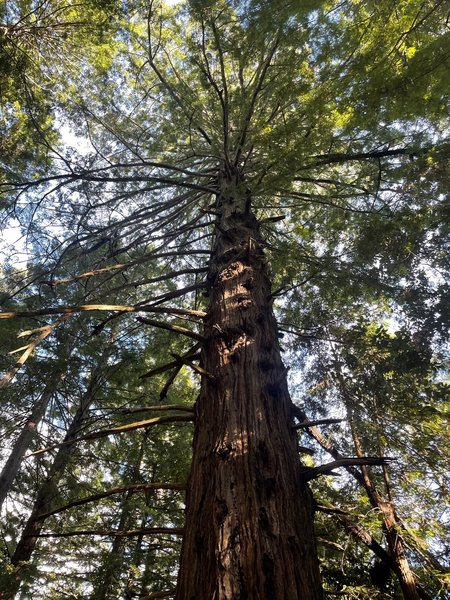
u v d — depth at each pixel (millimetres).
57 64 7883
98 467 8477
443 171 4906
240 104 6348
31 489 7883
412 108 4355
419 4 4258
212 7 5273
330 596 4551
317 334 5824
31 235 6961
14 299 7457
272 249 5262
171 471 7871
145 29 7555
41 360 7211
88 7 6906
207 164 8117
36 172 7195
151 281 4473
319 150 4898
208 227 8844
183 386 9898
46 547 7840
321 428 5406
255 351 3295
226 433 2678
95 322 8633
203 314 3758
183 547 2297
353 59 4500
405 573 3748
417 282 5180
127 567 6352
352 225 6418
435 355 5188
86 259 8094
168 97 7496
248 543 2088
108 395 8602
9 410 7836
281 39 5246
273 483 2395
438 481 4820
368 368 5141
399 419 4887
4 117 7730
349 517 3930
